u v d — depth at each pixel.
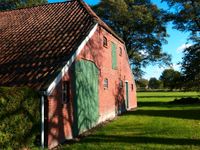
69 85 15.83
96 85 20.30
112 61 24.80
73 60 16.16
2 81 14.76
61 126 14.85
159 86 120.75
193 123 19.88
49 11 21.62
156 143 13.75
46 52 16.47
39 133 13.38
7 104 11.36
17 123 11.86
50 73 14.54
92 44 19.47
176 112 27.23
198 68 39.91
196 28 42.03
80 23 18.98
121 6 48.62
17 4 38.84
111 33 24.19
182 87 41.72
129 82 31.08
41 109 13.45
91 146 13.52
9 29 20.61
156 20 49.50
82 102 17.59
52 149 13.50
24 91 12.34
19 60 16.28
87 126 18.23
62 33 18.11
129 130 17.62
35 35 18.61
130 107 31.12
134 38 51.12
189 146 12.96
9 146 11.44
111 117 23.91
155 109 30.56
